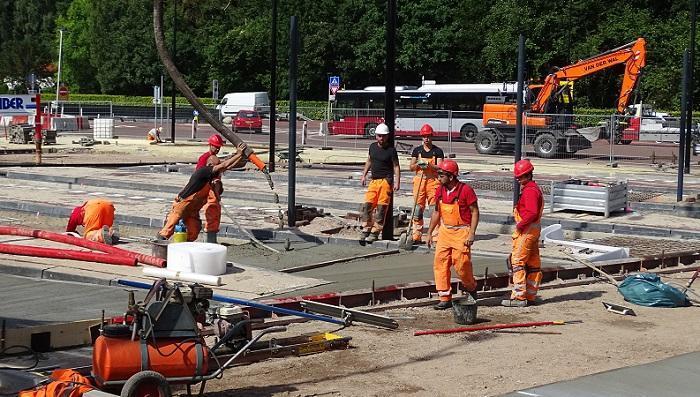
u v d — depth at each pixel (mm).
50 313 11516
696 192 27266
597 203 21469
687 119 33938
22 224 19453
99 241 15391
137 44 83875
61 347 9922
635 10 63219
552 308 12750
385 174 17172
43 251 14219
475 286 12500
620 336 11195
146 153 40531
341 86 74375
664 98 59031
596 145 42844
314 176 30250
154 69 83438
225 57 76500
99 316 11344
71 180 27906
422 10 70875
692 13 30719
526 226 12719
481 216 21266
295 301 11742
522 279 12789
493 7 67312
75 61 92625
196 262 13500
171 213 15086
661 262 16109
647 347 10680
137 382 7684
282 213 19188
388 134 17047
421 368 9656
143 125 63000
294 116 18375
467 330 11289
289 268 14898
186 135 54781
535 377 9367
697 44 57875
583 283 14445
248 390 8805
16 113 34406
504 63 65750
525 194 12695
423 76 72125
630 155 41938
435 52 70875
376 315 11242
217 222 15711
